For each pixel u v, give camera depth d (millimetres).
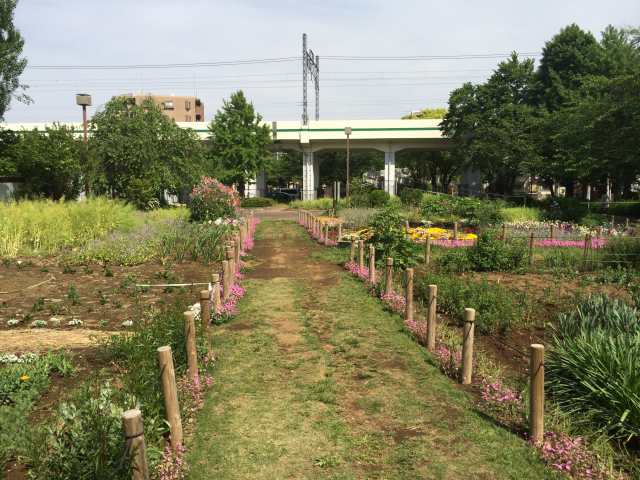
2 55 24219
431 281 9125
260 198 42281
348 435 4289
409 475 3719
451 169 56312
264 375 5559
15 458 3660
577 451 3803
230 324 7496
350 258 12945
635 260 11625
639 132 22906
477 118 37094
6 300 8406
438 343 6477
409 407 4793
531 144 35469
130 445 2850
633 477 3635
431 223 20438
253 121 42344
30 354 5281
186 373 5023
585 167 28125
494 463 3855
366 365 5867
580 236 16297
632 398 4059
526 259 12016
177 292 9180
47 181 23234
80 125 38781
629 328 5656
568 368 4797
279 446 4105
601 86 24609
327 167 58062
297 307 8500
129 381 4277
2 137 26062
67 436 3346
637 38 29000
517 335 6824
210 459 3900
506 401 4668
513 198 37125
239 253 12164
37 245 13703
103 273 10922
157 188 24719
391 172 46062
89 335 6066
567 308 7773
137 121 25406
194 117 81312
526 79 37750
